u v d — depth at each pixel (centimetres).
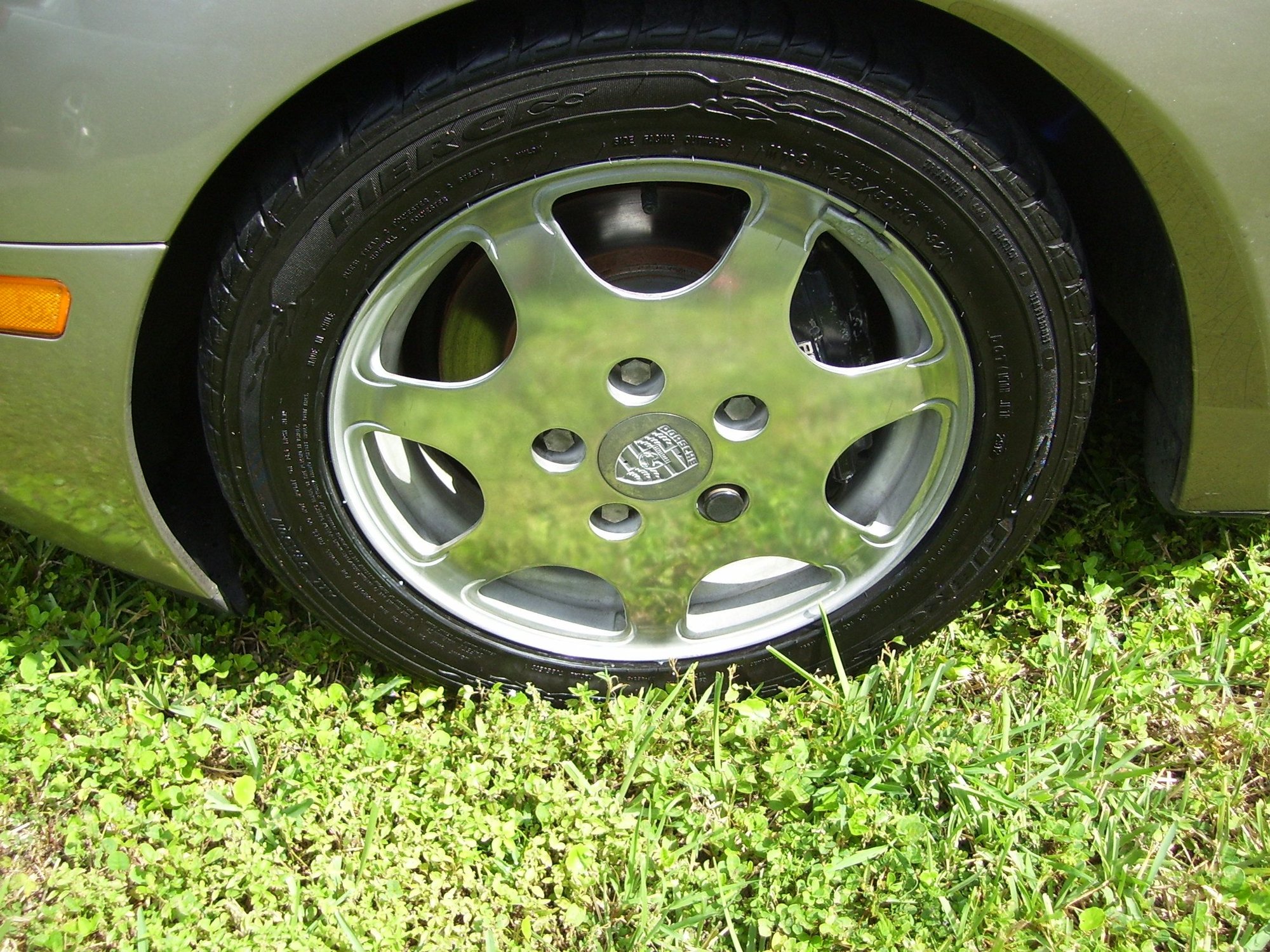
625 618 139
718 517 132
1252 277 122
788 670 139
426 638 136
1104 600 143
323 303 122
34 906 123
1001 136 121
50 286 118
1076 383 128
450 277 130
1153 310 130
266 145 119
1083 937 121
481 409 127
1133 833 127
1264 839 126
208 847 128
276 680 139
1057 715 134
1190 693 137
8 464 126
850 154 120
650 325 124
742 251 123
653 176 121
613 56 117
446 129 117
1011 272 123
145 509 128
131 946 121
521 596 139
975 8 115
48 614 141
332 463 128
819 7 118
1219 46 116
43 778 131
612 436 128
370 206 119
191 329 131
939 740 133
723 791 130
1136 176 122
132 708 135
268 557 131
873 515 136
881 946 121
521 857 128
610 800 129
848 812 127
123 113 114
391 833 128
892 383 128
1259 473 132
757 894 124
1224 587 146
